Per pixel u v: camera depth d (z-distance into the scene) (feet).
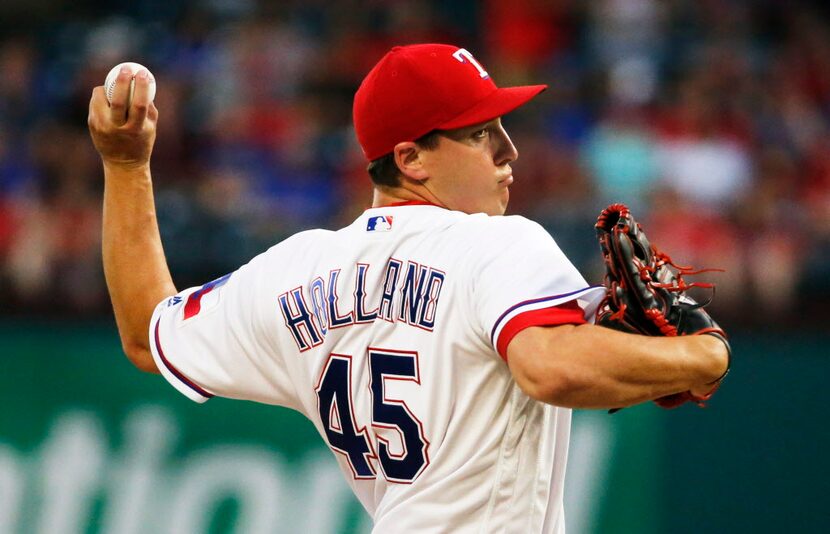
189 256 91.15
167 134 107.04
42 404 72.49
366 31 121.49
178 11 124.98
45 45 121.08
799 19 128.06
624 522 71.92
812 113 117.80
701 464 72.54
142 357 31.42
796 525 72.33
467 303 25.30
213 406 71.87
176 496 71.41
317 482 71.26
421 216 27.20
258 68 115.55
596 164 104.01
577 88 115.96
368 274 27.09
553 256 25.00
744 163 107.34
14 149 105.50
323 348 27.61
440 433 26.14
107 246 31.32
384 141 28.17
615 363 23.11
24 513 71.72
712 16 126.41
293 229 95.30
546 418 26.63
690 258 95.61
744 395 73.41
